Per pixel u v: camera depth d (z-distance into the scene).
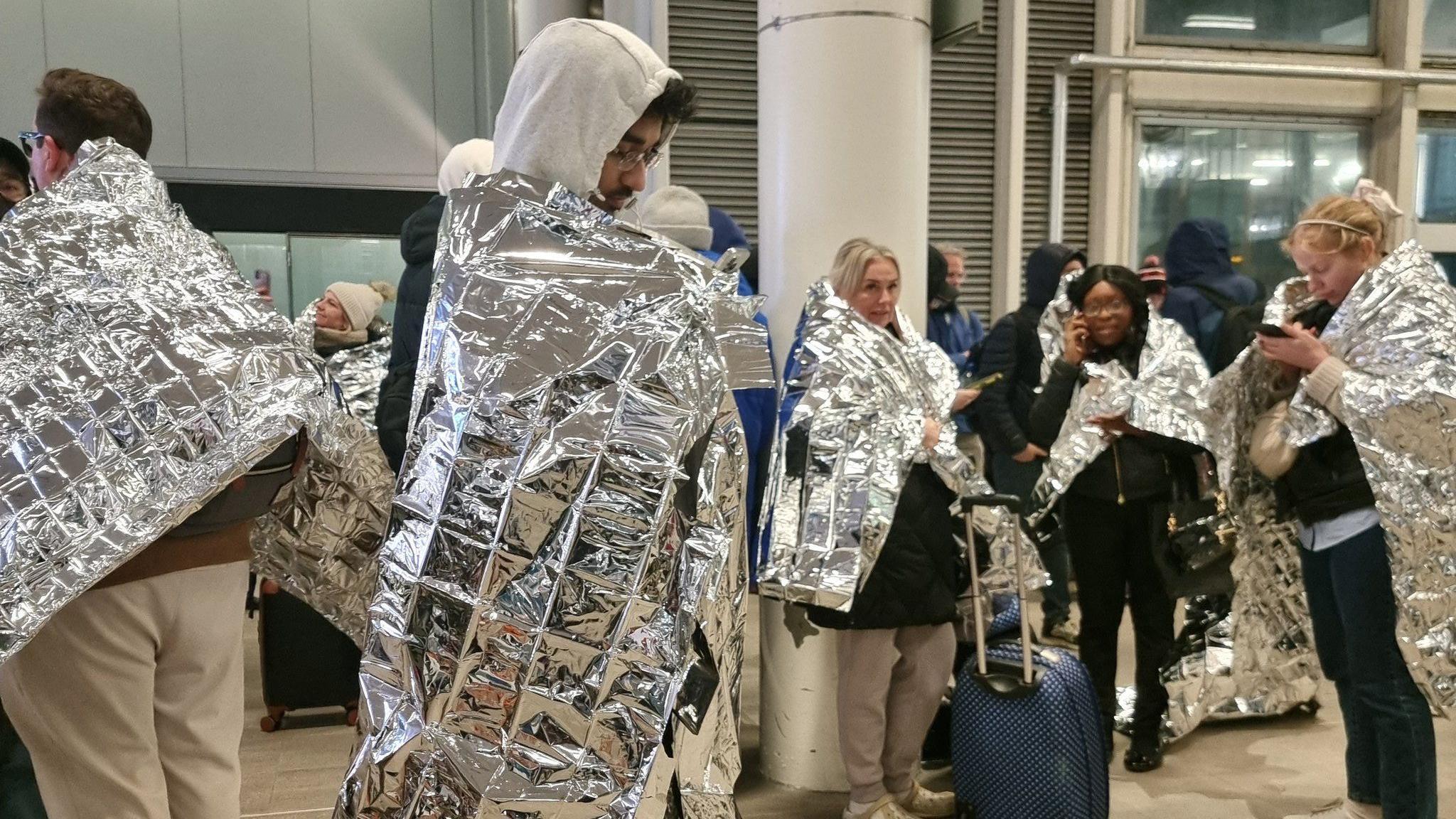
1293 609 2.84
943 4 2.66
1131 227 4.96
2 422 1.22
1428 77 4.91
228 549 1.49
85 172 1.44
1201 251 3.59
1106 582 2.76
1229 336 3.20
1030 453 3.40
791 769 2.64
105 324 1.31
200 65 5.12
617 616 1.05
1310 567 2.25
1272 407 2.39
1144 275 3.62
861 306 2.38
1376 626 2.10
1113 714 2.83
